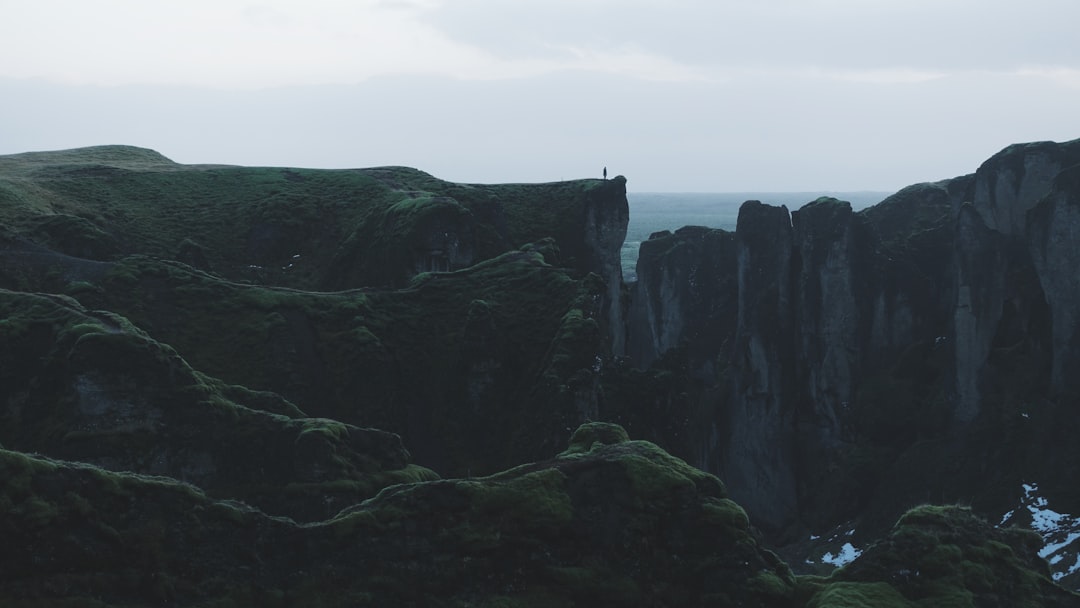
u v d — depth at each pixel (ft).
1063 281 348.79
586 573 103.50
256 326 244.01
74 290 247.29
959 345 375.25
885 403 390.21
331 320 250.57
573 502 107.55
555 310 252.01
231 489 161.38
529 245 310.45
